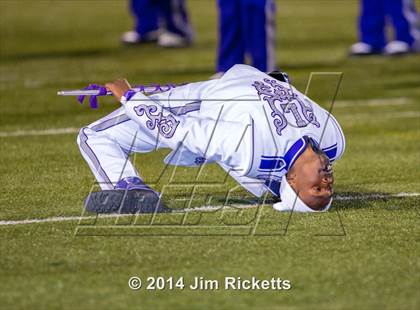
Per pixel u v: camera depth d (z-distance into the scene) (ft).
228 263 35.53
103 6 157.48
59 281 33.63
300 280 33.86
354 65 96.07
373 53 101.91
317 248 37.22
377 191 47.39
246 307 31.50
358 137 63.21
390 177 50.98
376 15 101.09
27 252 36.76
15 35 121.29
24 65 96.07
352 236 38.83
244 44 79.20
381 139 62.49
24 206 43.83
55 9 153.17
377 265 35.40
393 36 113.80
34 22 135.54
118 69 92.68
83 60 99.60
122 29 128.06
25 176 50.39
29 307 31.30
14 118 68.69
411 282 33.73
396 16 101.35
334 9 153.69
